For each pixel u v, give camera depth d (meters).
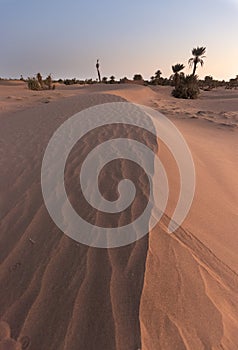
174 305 2.29
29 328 2.11
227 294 2.63
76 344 1.99
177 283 2.48
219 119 12.56
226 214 4.24
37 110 10.78
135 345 1.95
